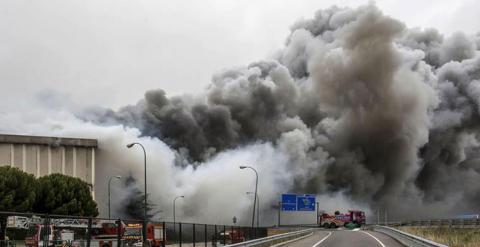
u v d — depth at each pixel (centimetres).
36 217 1608
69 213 7406
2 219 1496
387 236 5281
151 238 4628
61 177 7631
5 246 1487
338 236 5388
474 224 6631
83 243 2038
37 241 1606
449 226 6600
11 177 6806
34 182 7131
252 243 3262
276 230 8431
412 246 3288
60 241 1903
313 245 3759
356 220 9700
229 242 3897
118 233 2198
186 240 3825
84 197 7725
